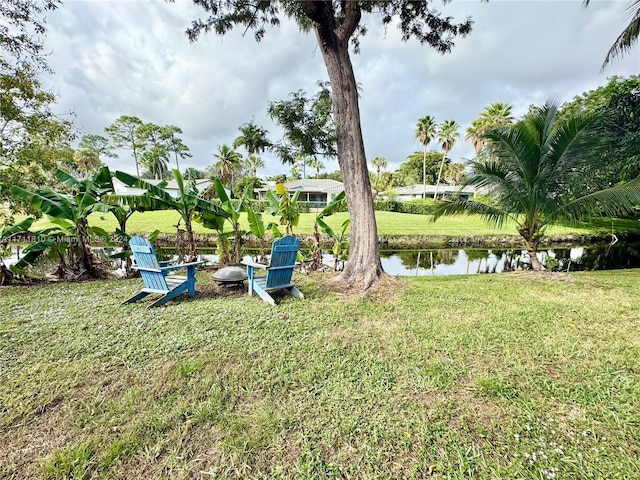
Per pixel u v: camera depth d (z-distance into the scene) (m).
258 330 3.17
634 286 5.19
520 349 2.72
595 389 2.12
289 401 2.02
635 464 1.51
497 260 10.48
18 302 4.17
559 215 6.32
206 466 1.52
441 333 3.09
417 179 44.59
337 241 7.70
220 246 7.31
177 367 2.41
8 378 2.25
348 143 5.01
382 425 1.79
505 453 1.59
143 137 34.09
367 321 3.45
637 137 10.16
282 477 1.45
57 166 6.52
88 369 2.38
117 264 7.66
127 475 1.46
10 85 5.47
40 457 1.57
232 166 36.72
